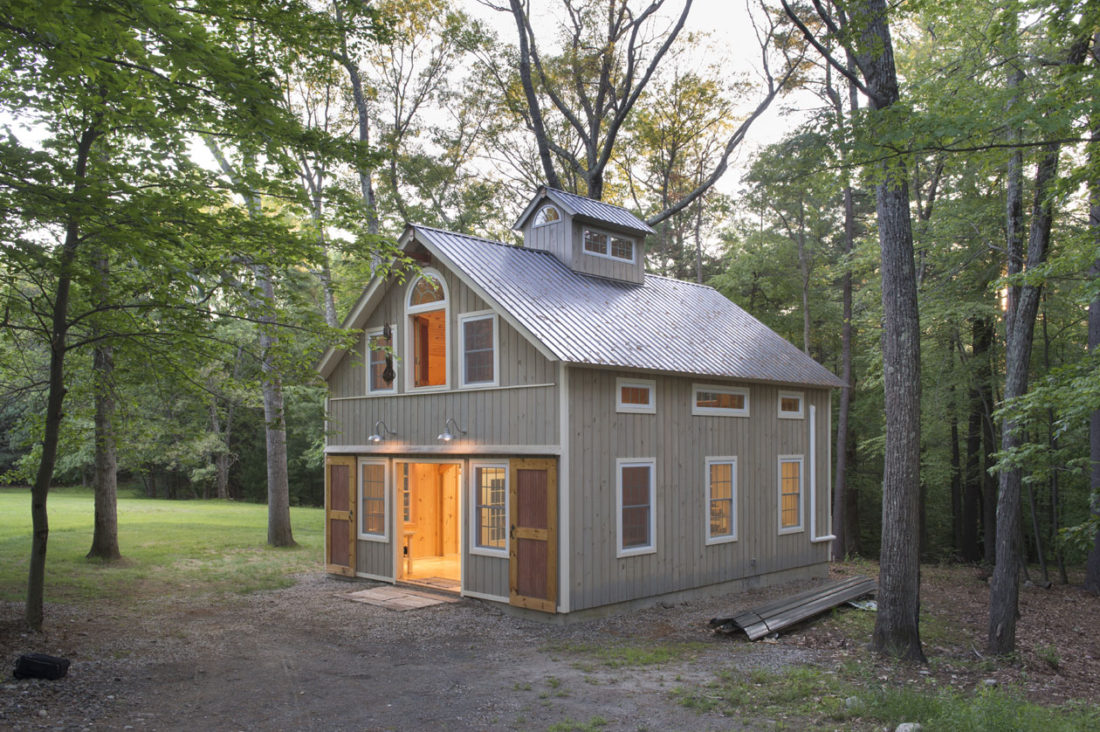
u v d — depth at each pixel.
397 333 14.70
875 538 31.33
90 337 10.27
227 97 7.58
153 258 8.15
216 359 11.07
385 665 9.16
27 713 6.75
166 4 6.15
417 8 22.80
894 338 10.63
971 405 22.53
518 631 11.30
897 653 10.23
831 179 9.48
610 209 16.91
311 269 11.75
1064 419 9.15
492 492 12.99
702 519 14.37
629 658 9.59
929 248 19.02
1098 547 18.48
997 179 17.28
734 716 7.21
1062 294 17.81
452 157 25.55
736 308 18.98
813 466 17.42
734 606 13.62
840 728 6.82
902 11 10.02
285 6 8.57
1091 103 7.58
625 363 12.23
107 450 15.64
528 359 12.37
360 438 15.37
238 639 10.26
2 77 8.19
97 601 12.13
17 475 12.49
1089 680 10.41
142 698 7.51
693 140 27.05
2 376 12.50
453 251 13.41
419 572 15.05
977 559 25.11
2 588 12.48
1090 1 8.62
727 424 15.09
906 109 8.02
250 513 27.16
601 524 12.32
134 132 9.02
